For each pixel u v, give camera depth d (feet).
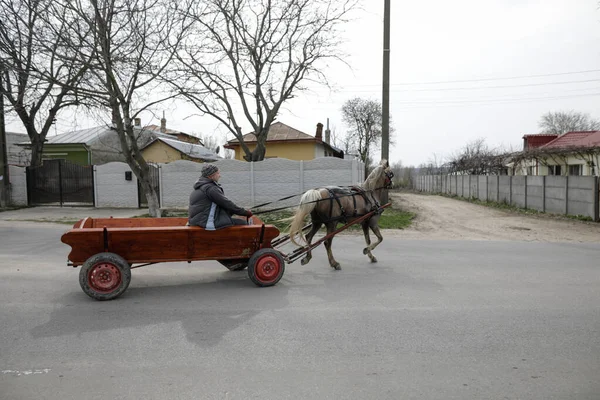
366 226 26.02
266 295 18.97
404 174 171.22
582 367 11.96
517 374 11.52
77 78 47.24
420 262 26.30
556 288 20.26
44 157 91.25
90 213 53.52
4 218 49.08
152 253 19.12
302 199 22.82
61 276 22.39
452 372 11.62
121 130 44.73
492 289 20.03
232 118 56.03
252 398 10.19
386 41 45.85
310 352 12.89
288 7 51.19
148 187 46.78
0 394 10.35
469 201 86.99
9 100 54.85
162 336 14.15
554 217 52.80
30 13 42.16
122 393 10.43
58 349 13.08
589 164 61.41
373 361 12.30
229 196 56.49
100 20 40.93
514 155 77.05
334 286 20.51
